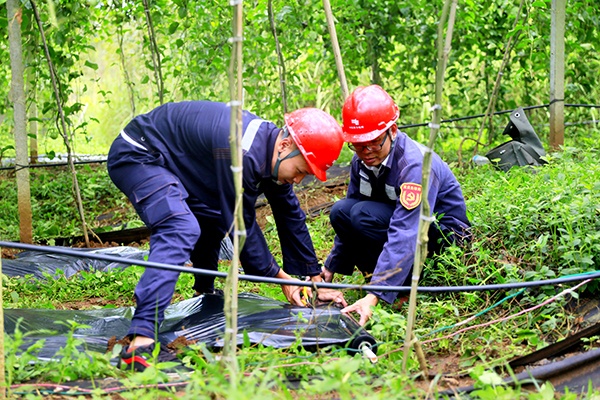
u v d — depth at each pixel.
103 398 3.01
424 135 11.16
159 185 3.97
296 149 3.96
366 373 3.35
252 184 3.98
